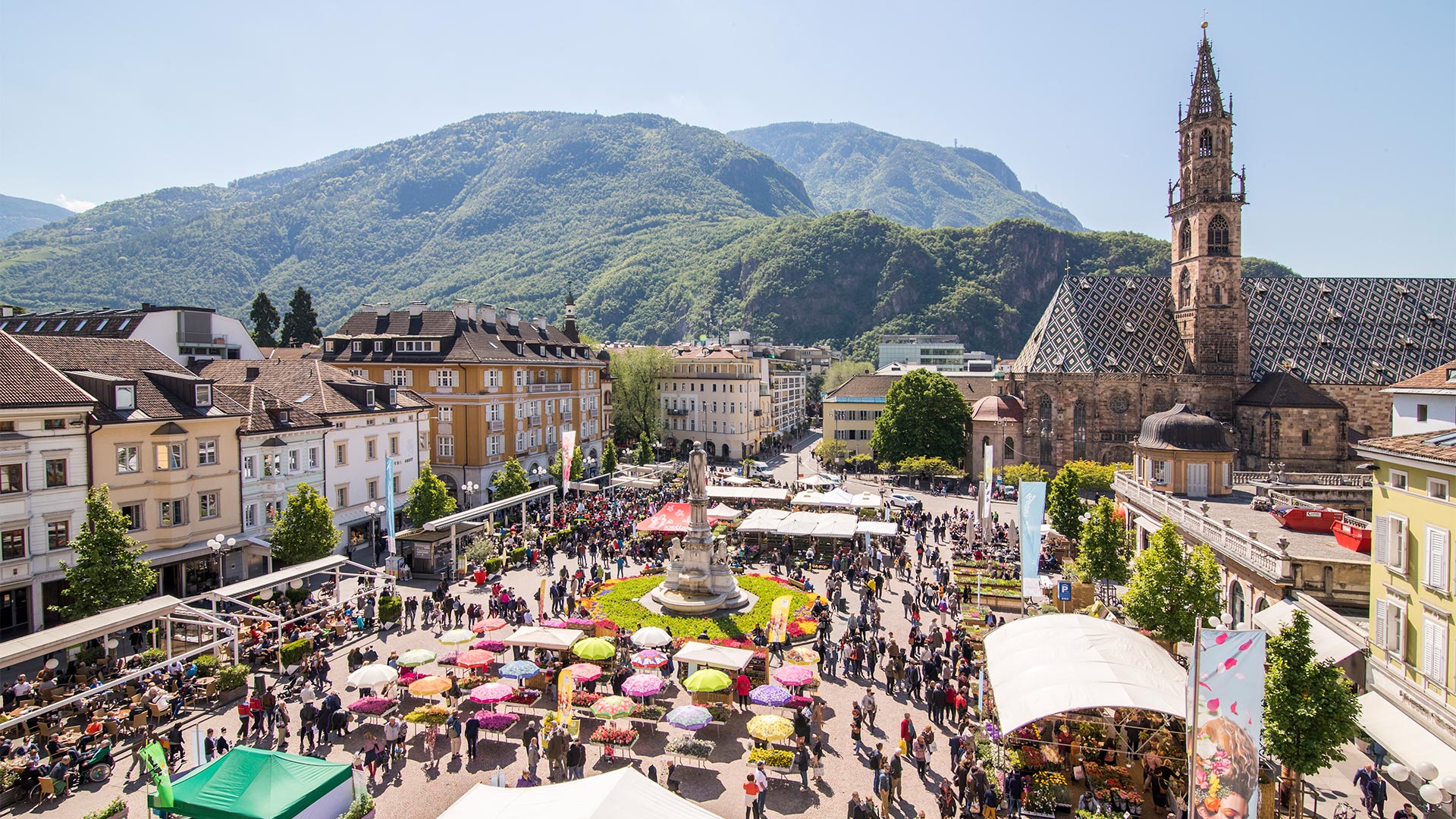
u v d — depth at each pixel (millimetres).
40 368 50250
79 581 42969
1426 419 49594
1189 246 123000
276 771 27312
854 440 160875
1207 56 119438
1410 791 33094
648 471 109062
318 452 69375
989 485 71000
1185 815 28906
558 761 32344
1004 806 30938
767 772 33812
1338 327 122188
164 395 57125
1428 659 34125
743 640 47219
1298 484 74188
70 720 36281
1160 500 65062
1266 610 42219
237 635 43781
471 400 94438
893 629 51938
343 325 104875
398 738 35062
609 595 57125
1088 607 52781
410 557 67625
